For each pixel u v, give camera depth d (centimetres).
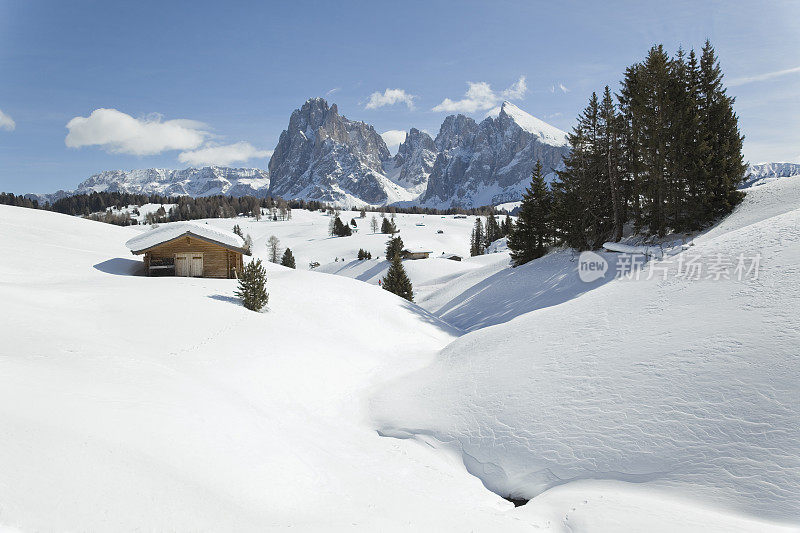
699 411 955
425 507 866
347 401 1641
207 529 596
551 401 1225
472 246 15188
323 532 660
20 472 554
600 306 1725
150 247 3189
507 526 793
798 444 794
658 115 3741
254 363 1625
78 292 2048
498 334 2003
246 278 2411
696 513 747
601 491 886
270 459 910
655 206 3759
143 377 1101
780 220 1551
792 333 1000
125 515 560
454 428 1294
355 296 3344
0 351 1029
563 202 4697
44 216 4756
